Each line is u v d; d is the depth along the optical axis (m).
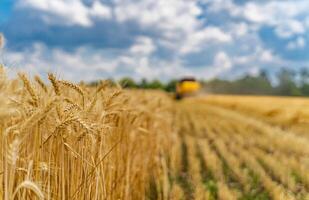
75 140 3.67
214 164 11.09
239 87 135.75
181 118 27.12
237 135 17.56
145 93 10.27
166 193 7.86
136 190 6.86
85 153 3.86
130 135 6.28
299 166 10.99
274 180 9.95
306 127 22.33
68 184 3.62
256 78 140.62
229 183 9.60
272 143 15.42
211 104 49.97
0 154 2.89
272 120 26.12
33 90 2.96
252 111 33.72
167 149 12.22
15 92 2.88
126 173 5.88
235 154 13.29
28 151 3.21
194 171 10.26
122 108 5.32
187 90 56.53
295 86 137.38
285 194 8.35
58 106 3.21
